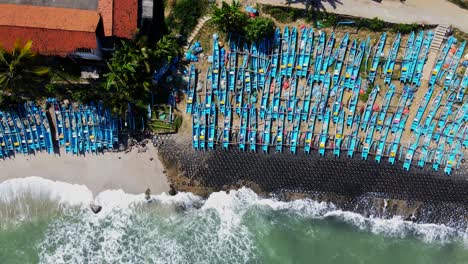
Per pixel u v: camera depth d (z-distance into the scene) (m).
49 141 36.91
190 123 37.66
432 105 37.12
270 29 35.22
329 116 37.38
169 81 36.75
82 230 37.56
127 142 37.59
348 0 35.53
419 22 35.72
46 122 36.53
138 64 33.03
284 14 35.75
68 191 37.59
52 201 37.53
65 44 32.97
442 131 37.41
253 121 37.47
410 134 37.75
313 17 35.78
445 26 35.72
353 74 36.81
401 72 36.75
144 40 33.09
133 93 35.38
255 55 36.31
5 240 37.41
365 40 36.38
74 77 35.62
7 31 32.50
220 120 37.56
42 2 33.84
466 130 37.31
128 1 33.03
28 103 36.00
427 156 37.75
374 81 37.06
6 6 32.97
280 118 37.38
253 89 37.16
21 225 37.53
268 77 36.84
